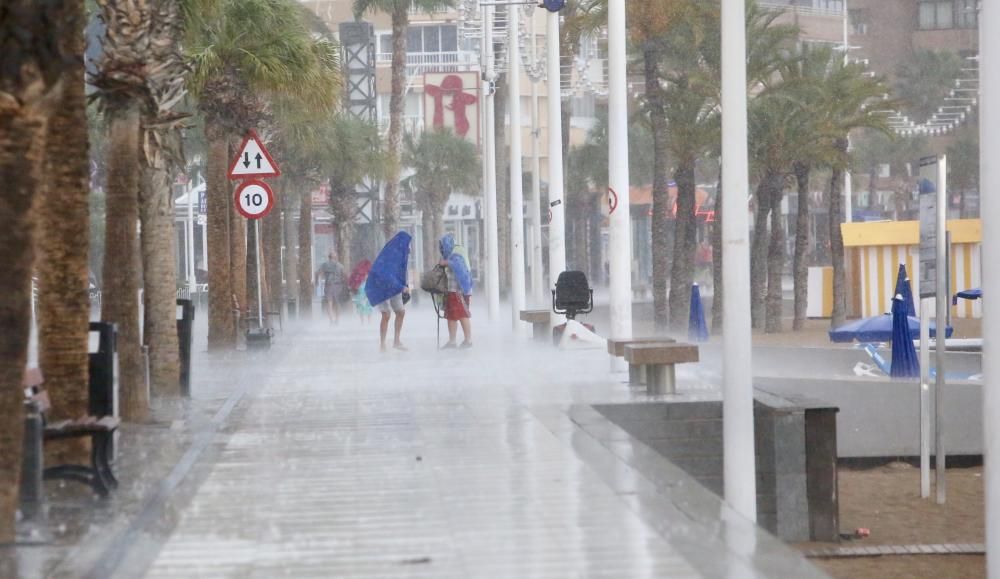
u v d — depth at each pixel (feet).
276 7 177.47
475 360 151.02
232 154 204.64
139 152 109.60
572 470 70.79
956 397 113.29
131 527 58.49
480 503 62.28
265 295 249.34
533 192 261.65
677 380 113.80
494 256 274.16
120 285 94.99
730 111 72.13
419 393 112.78
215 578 49.14
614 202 128.36
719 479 94.79
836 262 281.54
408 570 49.75
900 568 78.95
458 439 83.56
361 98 419.95
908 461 113.70
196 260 520.83
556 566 49.75
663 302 271.08
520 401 102.94
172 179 113.09
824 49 260.42
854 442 113.91
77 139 73.97
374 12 390.63
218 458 78.79
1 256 50.83
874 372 164.66
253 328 185.57
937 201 94.84
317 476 71.51
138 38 95.09
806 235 285.84
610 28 130.52
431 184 506.07
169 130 112.27
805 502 87.86
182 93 112.37
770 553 51.26
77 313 73.56
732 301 72.13
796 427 87.76
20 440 52.65
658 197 262.47
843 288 281.74
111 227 95.04
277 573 49.78
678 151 265.75
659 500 62.18
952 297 208.23
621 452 77.00
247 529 58.08
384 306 172.04
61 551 53.72
